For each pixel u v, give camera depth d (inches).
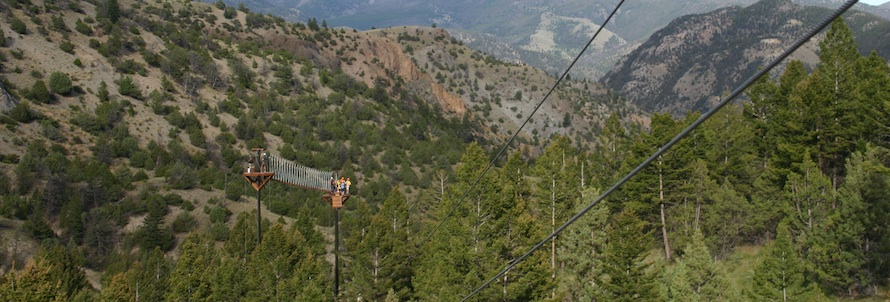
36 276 2326.5
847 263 2252.7
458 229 2500.0
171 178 5334.6
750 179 3245.6
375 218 2733.8
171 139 6353.3
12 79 6314.0
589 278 2519.7
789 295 2187.5
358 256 2684.5
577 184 3147.1
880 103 2571.4
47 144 5536.4
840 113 2883.9
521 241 2484.0
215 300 2758.4
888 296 2183.8
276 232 2913.4
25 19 7342.5
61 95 6387.8
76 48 7313.0
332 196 1893.5
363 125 7805.1
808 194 2480.3
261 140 6678.2
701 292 2282.2
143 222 4608.8
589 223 2645.2
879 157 2610.7
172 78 7628.0
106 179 5004.9
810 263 2345.0
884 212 2300.7
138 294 2970.0
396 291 2751.0
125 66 7303.2
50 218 4608.8
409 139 7672.2
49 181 4734.3
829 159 2930.6
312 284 2532.0
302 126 7268.7
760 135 3403.1
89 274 4106.8
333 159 6476.4
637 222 2309.3
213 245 3705.7
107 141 5851.4
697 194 2952.8
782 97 3410.4
